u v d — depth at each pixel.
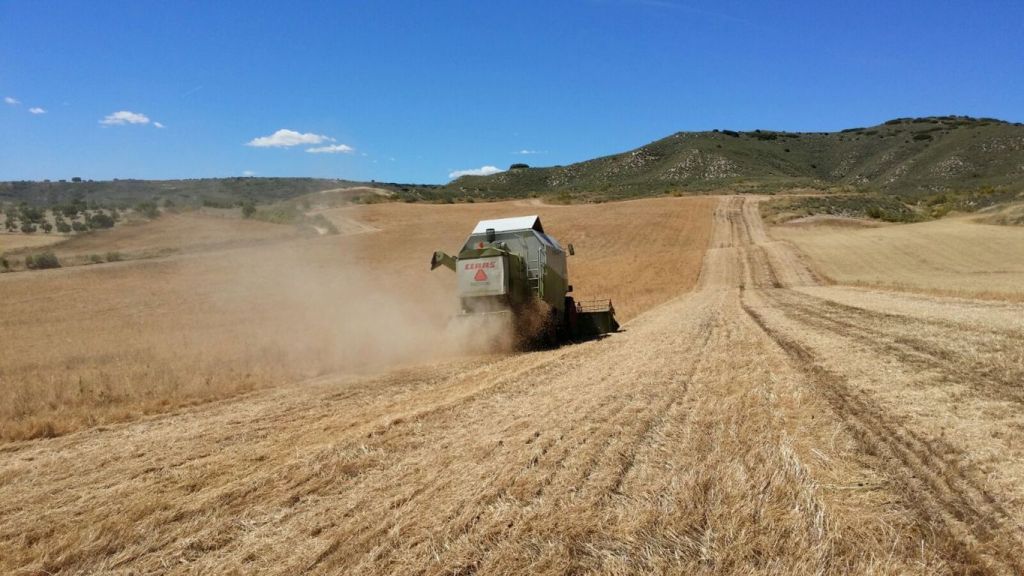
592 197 121.19
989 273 38.22
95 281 41.34
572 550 4.12
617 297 33.53
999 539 4.05
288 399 9.68
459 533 4.41
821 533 4.16
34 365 15.74
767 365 10.51
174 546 4.45
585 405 8.04
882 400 7.63
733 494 4.81
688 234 63.88
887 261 45.06
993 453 5.54
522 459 5.88
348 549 4.24
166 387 10.62
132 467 6.35
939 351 10.91
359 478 5.66
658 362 11.35
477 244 16.61
